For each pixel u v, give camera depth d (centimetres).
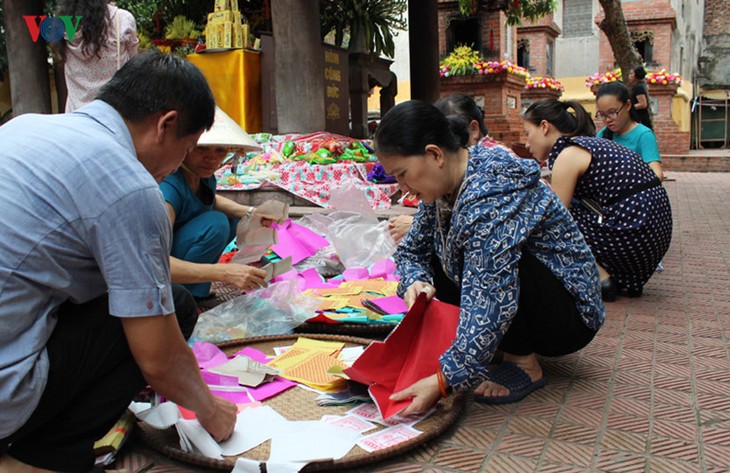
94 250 146
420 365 213
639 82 844
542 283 223
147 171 151
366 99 971
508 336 236
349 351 266
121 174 146
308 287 356
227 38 721
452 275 234
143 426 205
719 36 2339
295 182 557
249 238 334
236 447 190
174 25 808
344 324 294
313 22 676
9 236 140
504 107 1353
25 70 748
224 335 283
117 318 158
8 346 144
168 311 153
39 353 148
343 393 225
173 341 157
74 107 498
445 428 203
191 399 172
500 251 199
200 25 883
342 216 423
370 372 213
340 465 179
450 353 202
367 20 951
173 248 309
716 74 2294
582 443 200
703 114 2244
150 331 151
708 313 339
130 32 496
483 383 231
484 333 198
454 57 1367
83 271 149
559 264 224
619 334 305
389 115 206
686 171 1573
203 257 312
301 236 390
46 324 148
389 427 204
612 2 980
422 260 257
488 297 199
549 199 220
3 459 157
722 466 186
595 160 356
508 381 233
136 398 220
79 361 155
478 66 1325
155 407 200
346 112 844
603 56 1981
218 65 720
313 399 226
